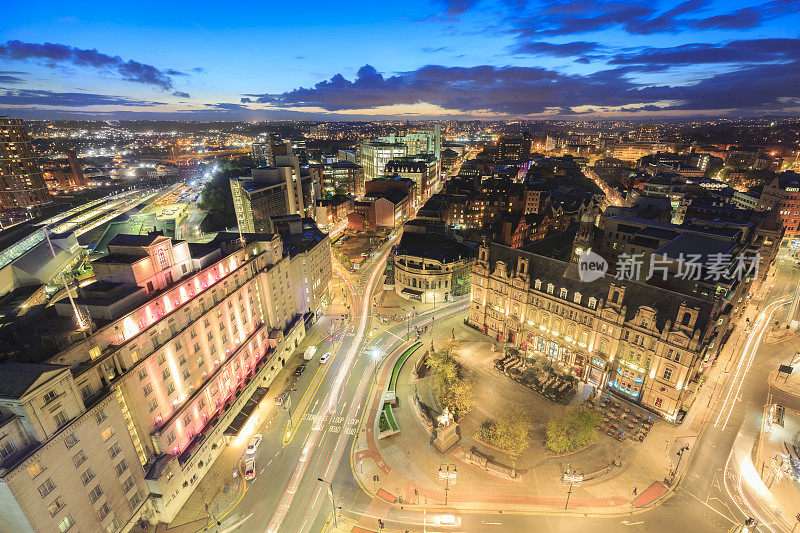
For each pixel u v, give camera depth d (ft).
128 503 174.19
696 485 206.18
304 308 372.79
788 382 282.97
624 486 206.49
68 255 444.55
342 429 250.37
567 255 416.05
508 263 324.39
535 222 554.46
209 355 235.40
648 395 253.03
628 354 258.16
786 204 526.16
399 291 441.27
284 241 382.63
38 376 132.67
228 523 192.24
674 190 613.93
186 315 214.90
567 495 202.49
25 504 131.03
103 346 165.07
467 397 264.31
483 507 198.08
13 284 382.63
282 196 612.29
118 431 168.66
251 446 232.94
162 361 196.44
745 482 207.00
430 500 202.28
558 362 303.89
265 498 205.05
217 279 245.65
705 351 244.63
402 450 233.76
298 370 305.53
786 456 219.41
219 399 244.22
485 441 236.22
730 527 185.47
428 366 310.65
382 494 206.28
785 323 355.56
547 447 225.76
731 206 440.45
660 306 241.14
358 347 341.21
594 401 262.06
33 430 133.39
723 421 247.09
